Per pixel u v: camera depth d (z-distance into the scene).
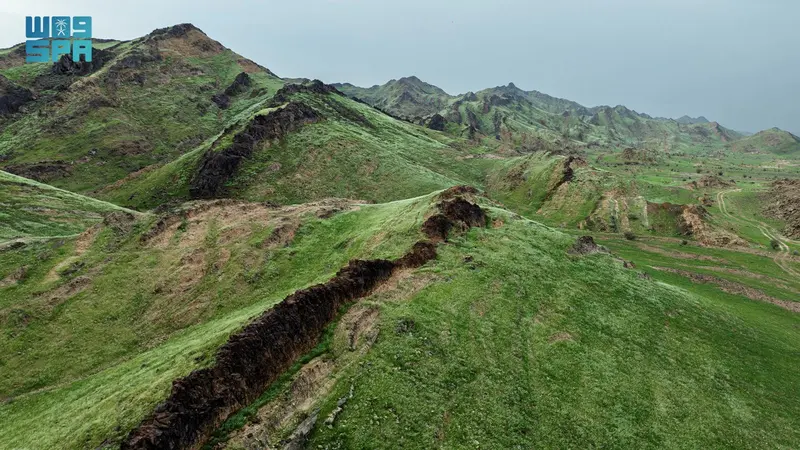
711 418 30.70
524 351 33.22
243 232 56.12
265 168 115.12
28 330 39.47
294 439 21.81
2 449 25.98
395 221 53.75
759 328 48.47
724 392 34.03
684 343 39.50
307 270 49.38
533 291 41.34
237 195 104.94
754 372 37.88
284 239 55.56
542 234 53.66
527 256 47.22
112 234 54.09
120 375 32.38
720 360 38.22
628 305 43.31
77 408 27.83
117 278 47.09
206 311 43.94
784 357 41.91
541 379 30.81
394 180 120.12
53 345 38.41
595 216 113.44
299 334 28.91
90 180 122.06
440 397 26.52
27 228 63.38
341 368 27.22
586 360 33.78
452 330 32.72
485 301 37.62
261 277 48.41
